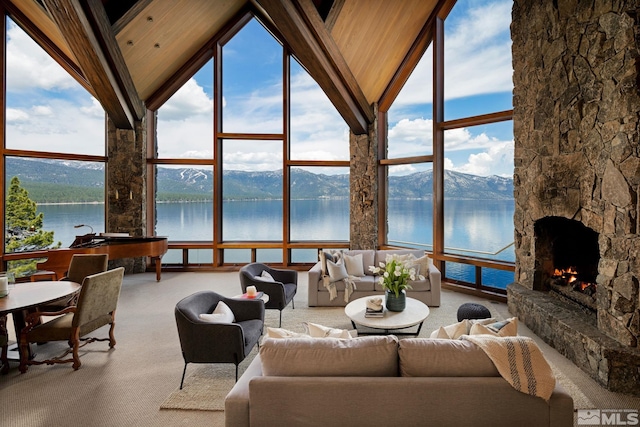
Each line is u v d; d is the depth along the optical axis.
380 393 1.81
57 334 3.19
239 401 1.90
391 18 5.76
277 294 4.36
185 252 7.68
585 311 3.67
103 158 7.05
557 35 3.80
